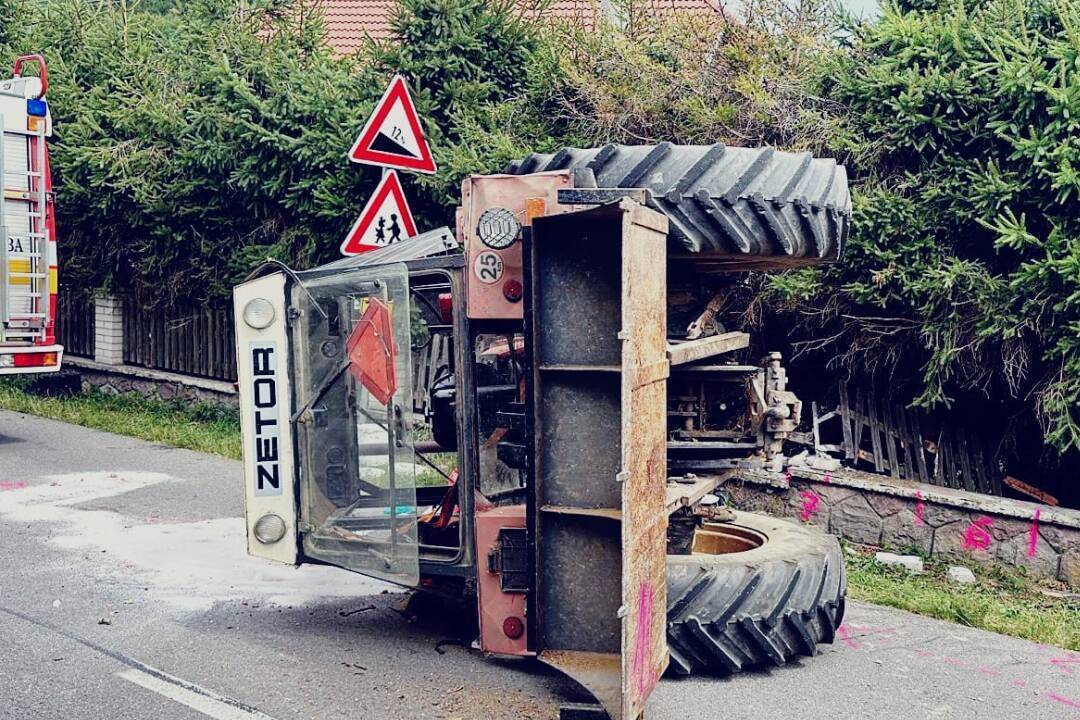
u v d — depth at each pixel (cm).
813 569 543
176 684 499
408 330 502
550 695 494
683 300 563
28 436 1207
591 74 1001
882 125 841
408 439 504
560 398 423
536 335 422
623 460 382
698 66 976
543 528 429
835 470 886
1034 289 752
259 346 539
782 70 935
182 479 991
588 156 493
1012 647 606
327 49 1202
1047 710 506
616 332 414
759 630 512
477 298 484
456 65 1030
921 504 820
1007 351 793
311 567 709
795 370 962
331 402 530
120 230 1330
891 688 523
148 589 653
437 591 571
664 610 452
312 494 536
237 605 625
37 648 544
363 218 786
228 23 1197
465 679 513
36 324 1122
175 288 1304
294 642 562
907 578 757
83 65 1345
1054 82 757
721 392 548
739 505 905
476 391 509
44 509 862
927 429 903
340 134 1028
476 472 509
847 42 937
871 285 826
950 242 816
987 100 794
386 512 516
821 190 518
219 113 1105
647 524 418
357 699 486
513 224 477
